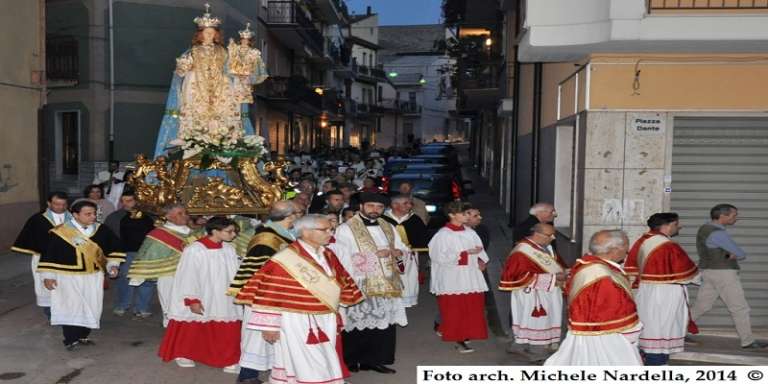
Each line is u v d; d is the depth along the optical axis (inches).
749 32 325.4
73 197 906.1
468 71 1069.8
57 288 328.5
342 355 285.1
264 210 432.8
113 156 940.6
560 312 317.7
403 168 869.2
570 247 417.4
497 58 977.5
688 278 290.4
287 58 1444.4
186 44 967.6
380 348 301.9
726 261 339.3
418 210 489.7
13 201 592.4
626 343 219.0
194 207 424.2
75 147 953.5
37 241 365.4
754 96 368.5
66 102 941.8
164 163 437.1
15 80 593.6
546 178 531.2
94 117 932.6
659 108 372.2
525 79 699.4
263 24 1211.2
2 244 579.2
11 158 589.0
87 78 930.7
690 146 378.3
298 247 240.8
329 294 237.8
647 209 375.9
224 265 305.1
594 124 375.2
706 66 369.4
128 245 404.2
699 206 379.2
